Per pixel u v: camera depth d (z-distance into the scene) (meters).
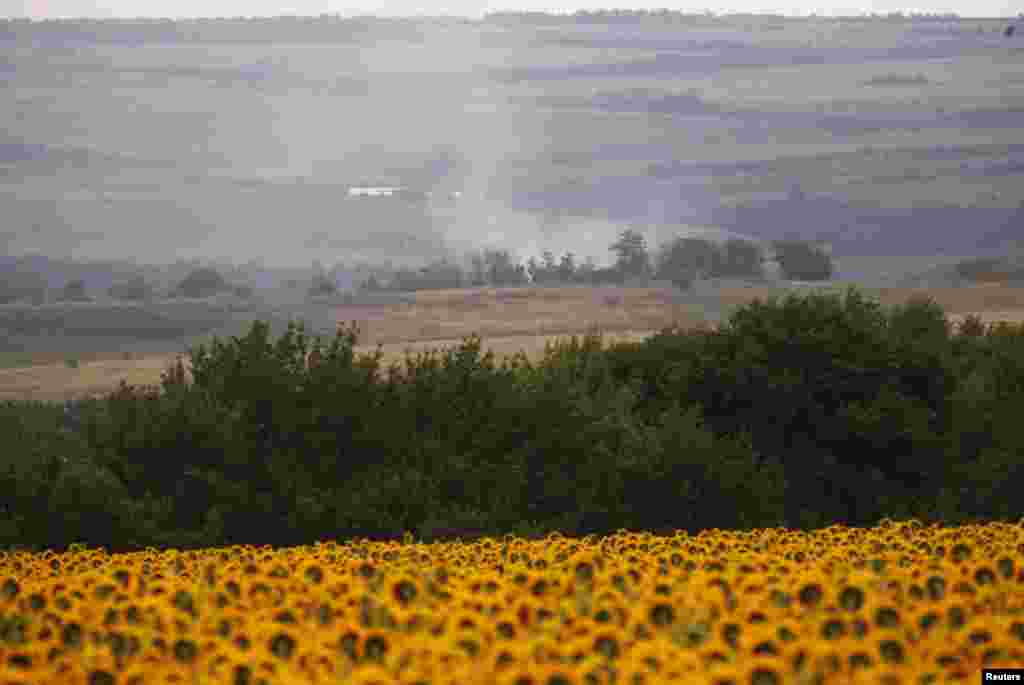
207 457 108.12
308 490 105.81
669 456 111.94
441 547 64.12
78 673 31.06
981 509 116.38
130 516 99.44
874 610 32.44
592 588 38.78
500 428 113.69
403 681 28.31
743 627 31.52
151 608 37.34
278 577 42.91
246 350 116.19
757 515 112.44
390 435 111.94
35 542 95.81
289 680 28.97
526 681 28.25
